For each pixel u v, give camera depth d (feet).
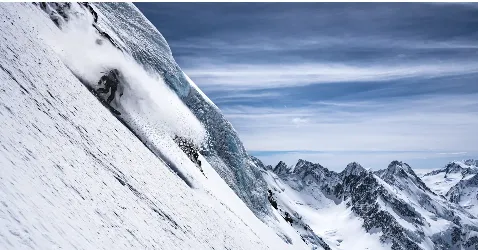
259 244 145.59
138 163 88.07
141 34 215.31
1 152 35.81
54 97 67.62
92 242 37.27
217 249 88.22
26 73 62.13
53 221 33.42
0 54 57.47
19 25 81.71
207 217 107.96
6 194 30.01
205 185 151.84
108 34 155.43
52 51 94.99
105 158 68.44
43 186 37.93
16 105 48.57
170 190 95.04
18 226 27.76
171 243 62.18
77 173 50.01
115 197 56.29
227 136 241.14
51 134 52.49
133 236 49.88
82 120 73.56
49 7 119.85
